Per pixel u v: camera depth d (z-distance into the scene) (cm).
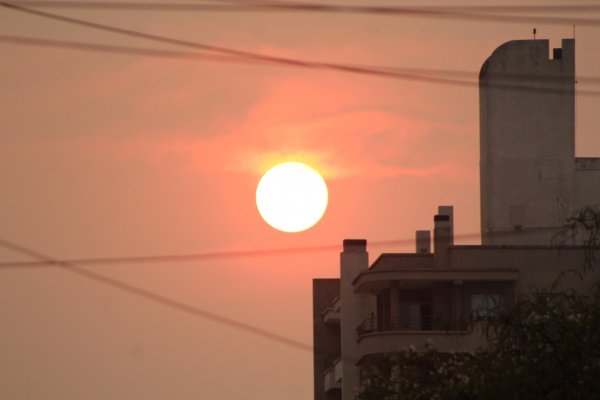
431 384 15250
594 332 11288
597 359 11181
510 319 11681
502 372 11500
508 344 11688
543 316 11619
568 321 11356
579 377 11119
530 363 11306
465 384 13300
